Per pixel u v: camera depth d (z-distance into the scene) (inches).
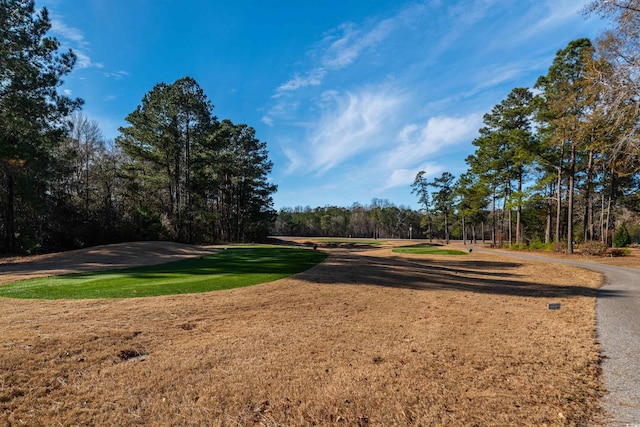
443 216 2192.4
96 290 318.0
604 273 521.0
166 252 749.3
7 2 631.8
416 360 159.8
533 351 172.9
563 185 1259.8
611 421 105.5
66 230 935.0
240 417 109.9
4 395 120.5
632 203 1191.6
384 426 104.0
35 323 204.2
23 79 651.5
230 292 318.3
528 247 1109.1
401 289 367.9
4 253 749.9
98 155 1212.5
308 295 315.9
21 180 694.5
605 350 175.0
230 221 1724.9
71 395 123.0
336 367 151.0
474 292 364.2
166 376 139.3
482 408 114.0
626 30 481.7
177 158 1207.6
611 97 539.5
